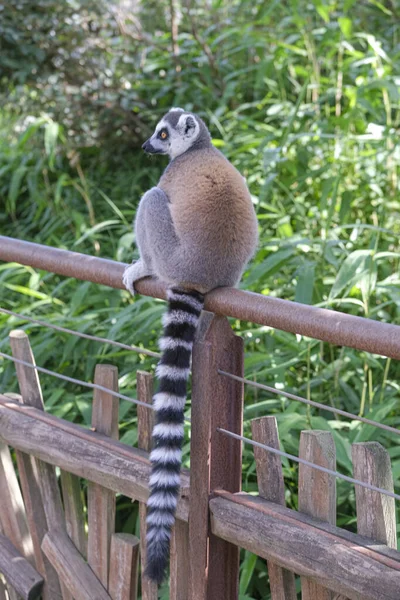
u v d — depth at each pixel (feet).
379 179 23.47
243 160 25.27
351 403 18.67
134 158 32.94
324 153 24.86
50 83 32.32
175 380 11.25
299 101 22.68
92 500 13.61
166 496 10.72
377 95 25.49
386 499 9.86
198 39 30.35
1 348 21.30
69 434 13.64
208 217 12.66
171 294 11.85
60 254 13.01
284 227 21.93
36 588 14.61
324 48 28.50
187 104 30.07
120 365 20.83
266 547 10.44
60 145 32.60
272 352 19.24
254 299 10.55
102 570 13.55
